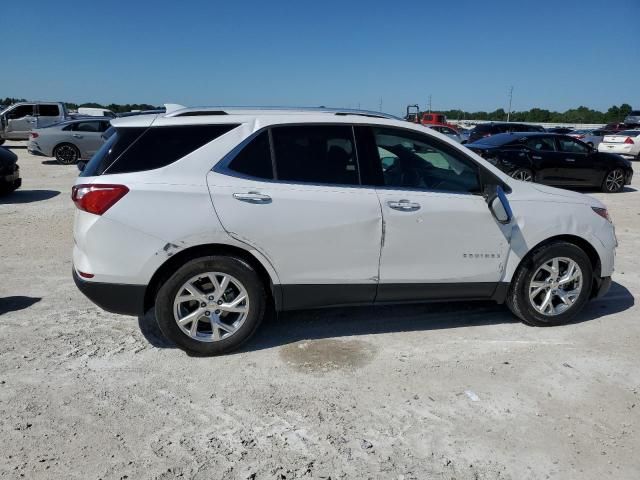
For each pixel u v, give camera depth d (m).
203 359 4.05
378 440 3.11
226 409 3.40
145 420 3.27
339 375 3.84
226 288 4.03
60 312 4.88
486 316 4.93
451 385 3.72
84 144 18.39
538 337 4.50
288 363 4.01
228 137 3.96
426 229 4.20
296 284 4.07
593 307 5.24
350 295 4.21
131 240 3.76
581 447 3.08
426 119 39.66
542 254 4.51
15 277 5.84
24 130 24.39
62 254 6.77
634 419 3.35
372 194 4.09
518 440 3.13
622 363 4.07
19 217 8.91
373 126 4.23
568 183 13.41
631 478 2.84
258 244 3.91
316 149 4.09
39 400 3.46
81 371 3.84
